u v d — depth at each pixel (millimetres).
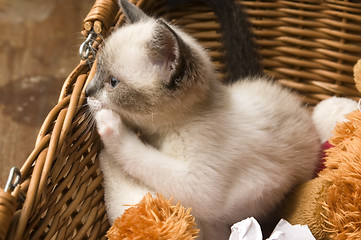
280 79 660
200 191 498
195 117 506
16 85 872
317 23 648
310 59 655
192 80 494
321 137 592
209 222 515
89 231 520
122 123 515
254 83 576
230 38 643
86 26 559
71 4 1061
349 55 636
